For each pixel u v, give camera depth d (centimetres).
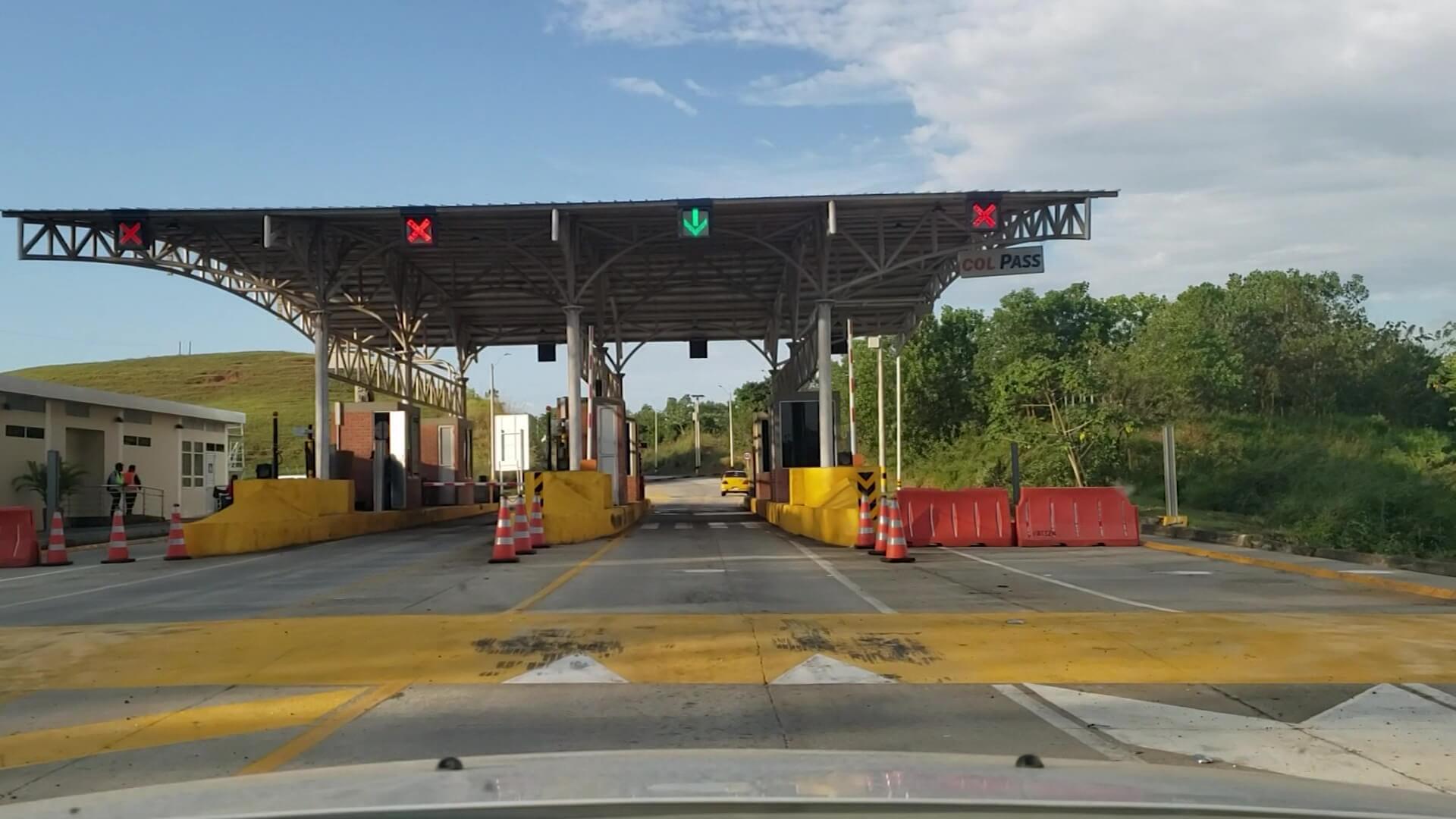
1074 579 1480
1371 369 5106
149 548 2438
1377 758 613
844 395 5947
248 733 685
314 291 2502
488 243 2666
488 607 1208
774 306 3531
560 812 211
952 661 881
